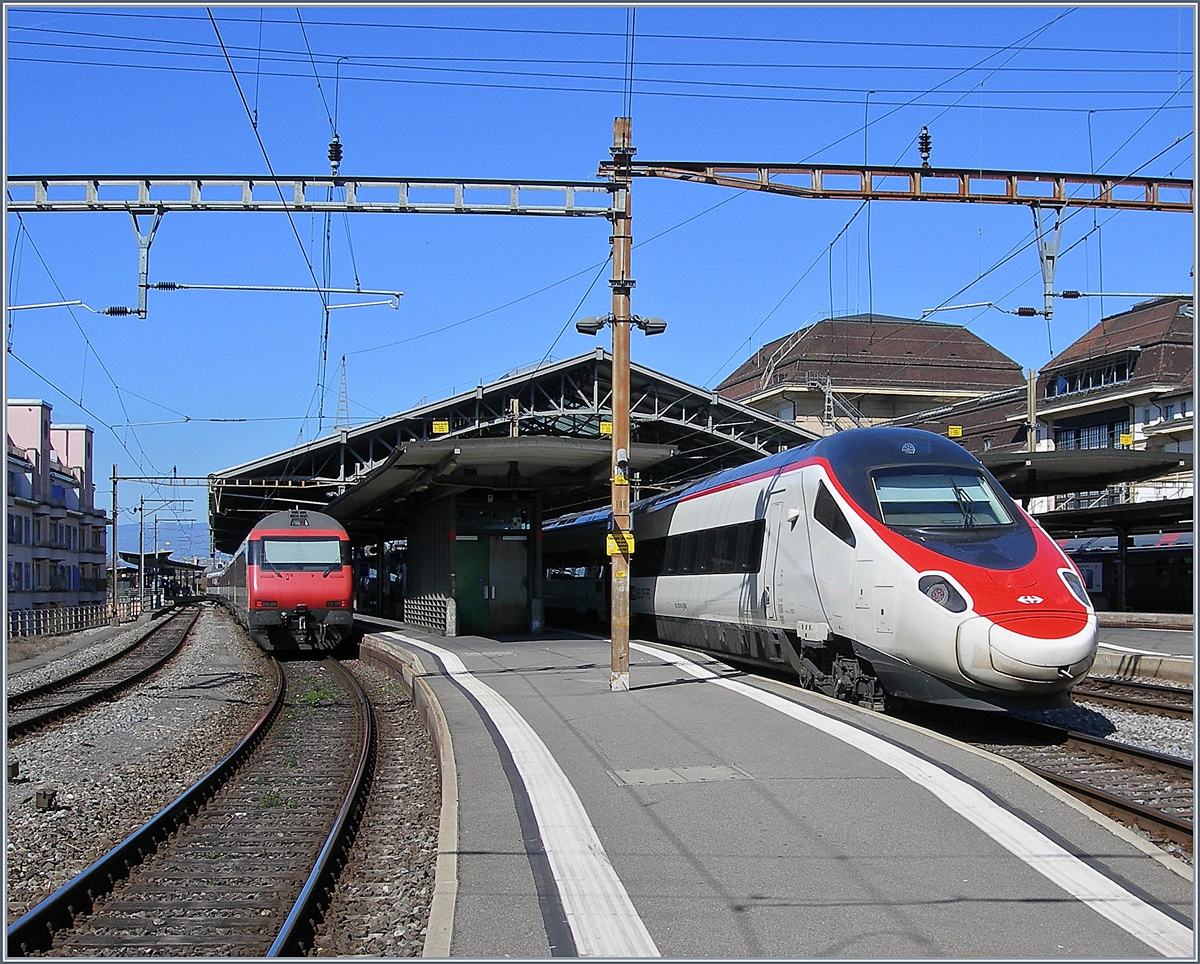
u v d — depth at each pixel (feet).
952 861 23.18
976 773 30.27
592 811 27.73
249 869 27.76
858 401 186.09
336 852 27.63
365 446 129.18
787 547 49.88
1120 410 157.48
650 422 121.08
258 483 130.62
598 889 21.91
